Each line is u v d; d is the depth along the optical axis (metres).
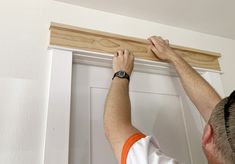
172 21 1.29
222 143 0.50
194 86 0.95
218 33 1.44
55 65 0.92
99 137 0.96
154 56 1.13
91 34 1.04
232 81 1.35
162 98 1.17
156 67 1.15
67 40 0.98
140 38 1.17
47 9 1.04
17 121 0.80
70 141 0.90
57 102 0.87
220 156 0.50
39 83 0.89
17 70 0.88
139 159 0.58
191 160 1.09
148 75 1.19
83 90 1.02
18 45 0.92
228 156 0.48
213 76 1.27
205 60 1.27
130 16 1.23
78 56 1.01
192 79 0.97
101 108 1.02
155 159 0.58
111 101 0.76
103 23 1.14
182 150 1.09
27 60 0.91
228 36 1.48
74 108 0.97
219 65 1.33
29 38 0.95
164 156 0.61
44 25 1.00
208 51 1.30
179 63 1.03
